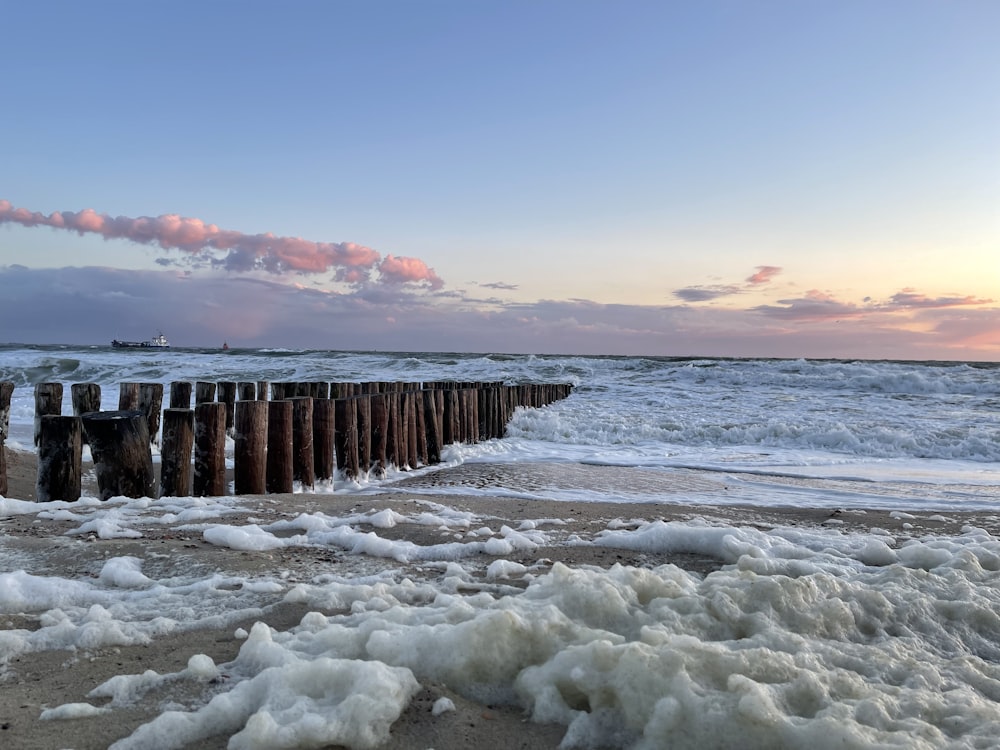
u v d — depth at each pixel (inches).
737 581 115.6
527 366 1038.4
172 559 150.5
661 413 591.2
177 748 76.2
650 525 186.9
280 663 91.5
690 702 77.9
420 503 220.8
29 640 105.0
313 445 282.2
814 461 383.2
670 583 113.3
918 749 69.1
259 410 249.3
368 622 100.7
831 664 93.3
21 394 661.3
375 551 162.7
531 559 161.2
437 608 110.7
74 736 78.0
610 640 93.8
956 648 107.4
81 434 228.5
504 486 294.7
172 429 236.7
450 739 78.3
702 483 308.5
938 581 130.7
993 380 739.4
